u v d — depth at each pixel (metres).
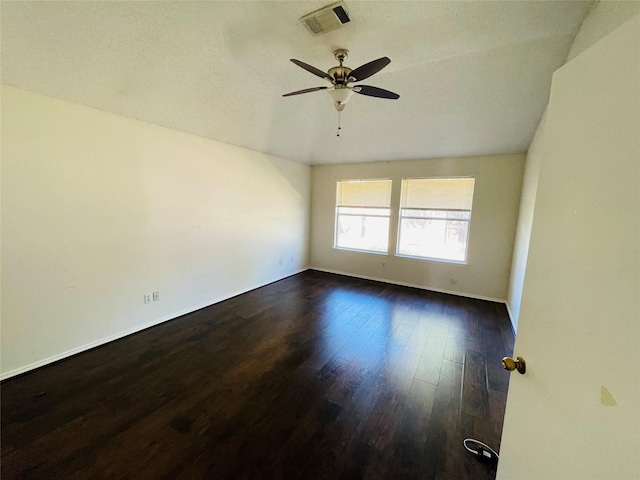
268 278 4.98
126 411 1.91
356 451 1.63
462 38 1.90
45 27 1.71
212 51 2.10
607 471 0.56
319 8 1.64
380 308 3.95
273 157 4.78
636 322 0.52
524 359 1.01
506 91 2.62
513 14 1.65
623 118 0.59
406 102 3.03
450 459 1.59
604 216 0.63
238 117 3.28
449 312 3.84
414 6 1.60
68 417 1.84
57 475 1.45
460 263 4.55
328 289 4.76
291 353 2.71
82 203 2.54
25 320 2.28
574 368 0.70
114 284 2.84
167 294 3.35
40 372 2.32
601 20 1.40
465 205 4.50
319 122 3.68
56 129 2.34
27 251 2.25
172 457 1.57
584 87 0.75
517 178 4.04
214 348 2.78
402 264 5.04
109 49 1.97
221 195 3.92
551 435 0.78
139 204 2.98
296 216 5.52
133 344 2.82
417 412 1.96
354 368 2.48
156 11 1.68
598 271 0.64
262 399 2.06
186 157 3.41
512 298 3.69
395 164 4.94
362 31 1.84
